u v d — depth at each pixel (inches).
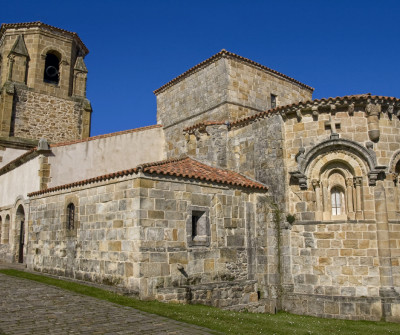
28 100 1214.3
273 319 514.0
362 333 496.7
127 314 409.4
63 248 662.5
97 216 594.2
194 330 367.2
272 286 655.8
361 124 660.7
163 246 541.6
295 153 685.9
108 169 912.9
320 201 661.3
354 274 625.0
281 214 674.8
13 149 1140.5
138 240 518.0
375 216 634.2
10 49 1245.1
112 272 551.5
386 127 665.6
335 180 672.4
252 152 739.4
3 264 847.7
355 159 652.1
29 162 884.6
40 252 729.6
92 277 586.9
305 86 1032.2
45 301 448.1
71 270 634.2
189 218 581.3
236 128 777.6
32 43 1256.2
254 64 913.5
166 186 561.9
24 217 884.6
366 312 604.4
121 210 551.8
